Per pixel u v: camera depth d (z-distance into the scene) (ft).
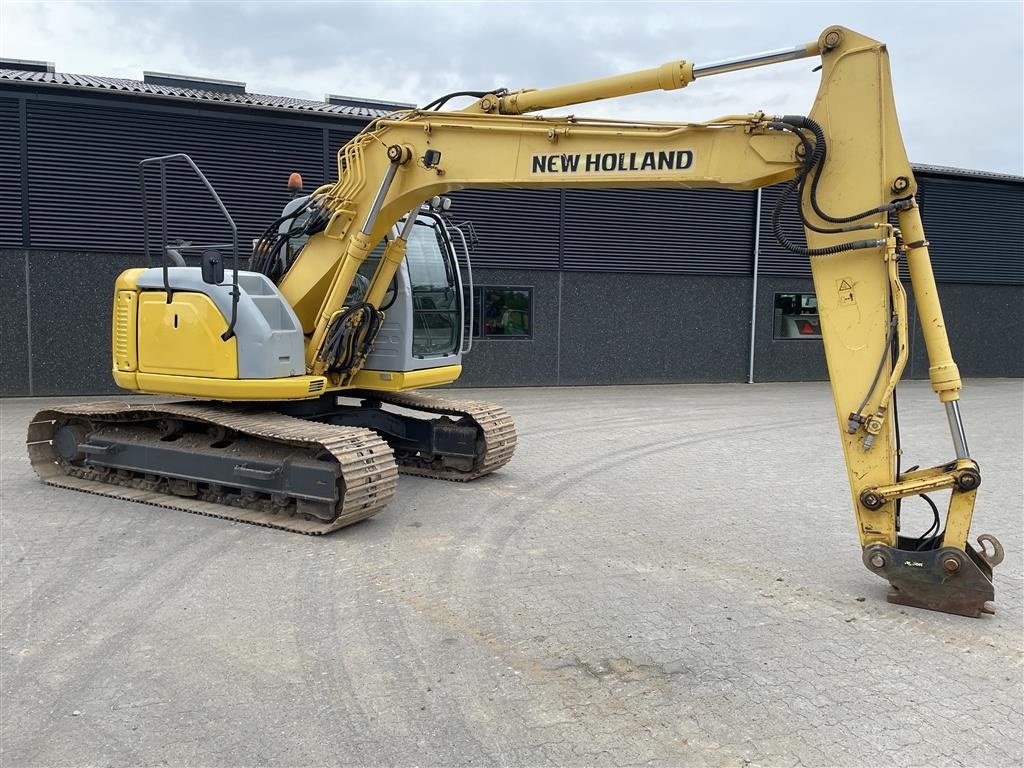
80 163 40.78
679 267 54.70
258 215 43.96
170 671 12.41
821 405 46.21
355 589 16.07
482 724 11.04
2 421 34.55
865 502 15.37
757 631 14.43
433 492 24.41
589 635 14.10
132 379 22.66
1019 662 13.30
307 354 22.47
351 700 11.62
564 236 51.29
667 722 11.22
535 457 30.19
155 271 22.48
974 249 64.34
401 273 23.85
